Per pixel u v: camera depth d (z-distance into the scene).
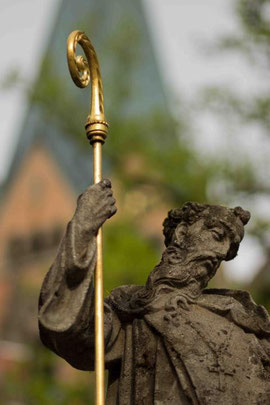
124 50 43.69
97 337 10.56
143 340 10.88
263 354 10.84
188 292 11.12
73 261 10.30
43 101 42.22
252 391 10.54
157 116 39.25
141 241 37.97
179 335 10.75
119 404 10.80
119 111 41.94
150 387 10.70
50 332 10.34
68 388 38.31
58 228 97.12
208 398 10.41
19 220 98.75
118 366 11.13
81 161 97.81
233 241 11.39
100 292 10.60
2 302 91.62
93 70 11.76
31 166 99.31
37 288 56.25
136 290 11.38
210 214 11.44
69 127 42.88
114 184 39.94
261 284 35.97
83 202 10.60
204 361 10.61
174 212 11.59
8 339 88.06
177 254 11.27
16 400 40.78
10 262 96.00
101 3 91.25
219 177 33.91
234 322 10.99
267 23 31.81
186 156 37.31
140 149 39.28
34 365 41.03
